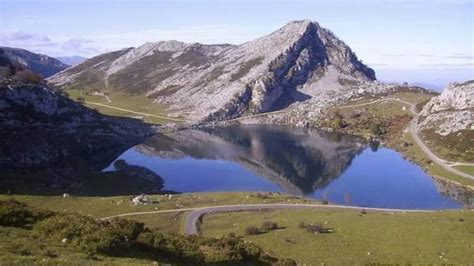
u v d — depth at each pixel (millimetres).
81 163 196000
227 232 104500
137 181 178625
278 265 52438
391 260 82000
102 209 124000
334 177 194625
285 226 108812
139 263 38125
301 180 190000
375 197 162250
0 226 42375
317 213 124688
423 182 183875
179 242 49781
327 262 80938
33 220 45219
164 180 187375
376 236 97062
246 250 53688
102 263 35625
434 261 80625
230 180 189125
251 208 131000
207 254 49188
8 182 149000
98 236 41812
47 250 36750
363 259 82625
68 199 131750
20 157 176500
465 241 91688
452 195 164500
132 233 46812
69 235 41469
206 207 131500
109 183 172875
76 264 33906
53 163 186875
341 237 97688
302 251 88438
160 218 117812
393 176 194000
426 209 145375
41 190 148750
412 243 91250
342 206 138500
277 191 170875
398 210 137250
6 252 34188
